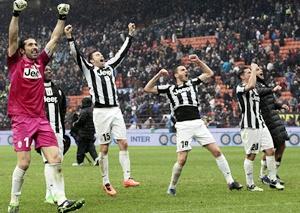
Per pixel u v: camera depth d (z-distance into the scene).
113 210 14.91
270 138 19.00
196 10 83.38
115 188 20.17
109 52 83.25
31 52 13.92
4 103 71.88
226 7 80.81
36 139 14.12
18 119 13.91
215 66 70.19
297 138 53.78
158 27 83.94
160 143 61.22
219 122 59.97
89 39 86.50
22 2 13.35
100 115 18.69
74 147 58.69
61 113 17.22
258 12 77.69
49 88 17.00
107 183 18.27
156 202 16.25
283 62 67.69
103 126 18.64
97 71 18.77
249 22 75.69
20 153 13.90
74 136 32.44
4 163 35.91
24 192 19.42
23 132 13.87
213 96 64.88
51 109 16.91
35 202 16.97
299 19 73.75
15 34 13.67
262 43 73.25
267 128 19.70
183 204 15.70
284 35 72.88
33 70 13.96
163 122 62.12
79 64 18.55
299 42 71.88
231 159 36.28
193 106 18.11
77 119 32.44
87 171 28.08
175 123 18.27
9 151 51.88
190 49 75.12
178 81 18.31
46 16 92.69
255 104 18.83
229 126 59.59
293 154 40.78
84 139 32.06
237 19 78.38
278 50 69.81
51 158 13.96
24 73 13.86
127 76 74.19
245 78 19.03
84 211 14.85
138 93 69.44
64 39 82.75
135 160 36.75
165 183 21.66
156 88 18.36
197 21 81.62
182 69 18.17
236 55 71.44
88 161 33.72
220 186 20.12
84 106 31.77
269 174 19.12
